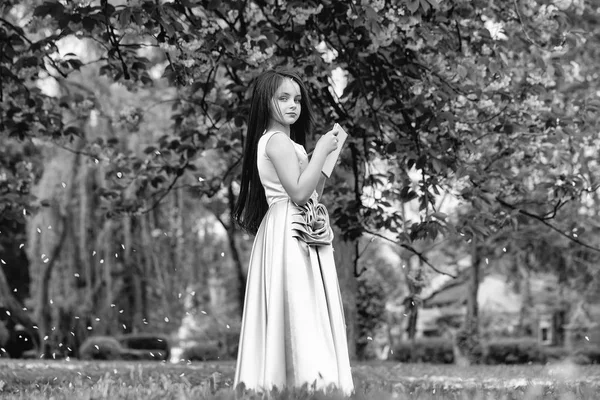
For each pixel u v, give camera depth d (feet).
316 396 12.41
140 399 13.05
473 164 26.50
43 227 59.16
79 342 62.59
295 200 13.96
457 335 64.08
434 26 23.30
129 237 61.05
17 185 32.60
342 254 44.19
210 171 50.14
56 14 21.40
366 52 24.50
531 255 67.10
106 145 33.42
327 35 24.62
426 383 25.68
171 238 64.75
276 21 24.82
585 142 27.30
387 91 25.55
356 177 28.27
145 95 53.88
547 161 28.48
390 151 25.26
